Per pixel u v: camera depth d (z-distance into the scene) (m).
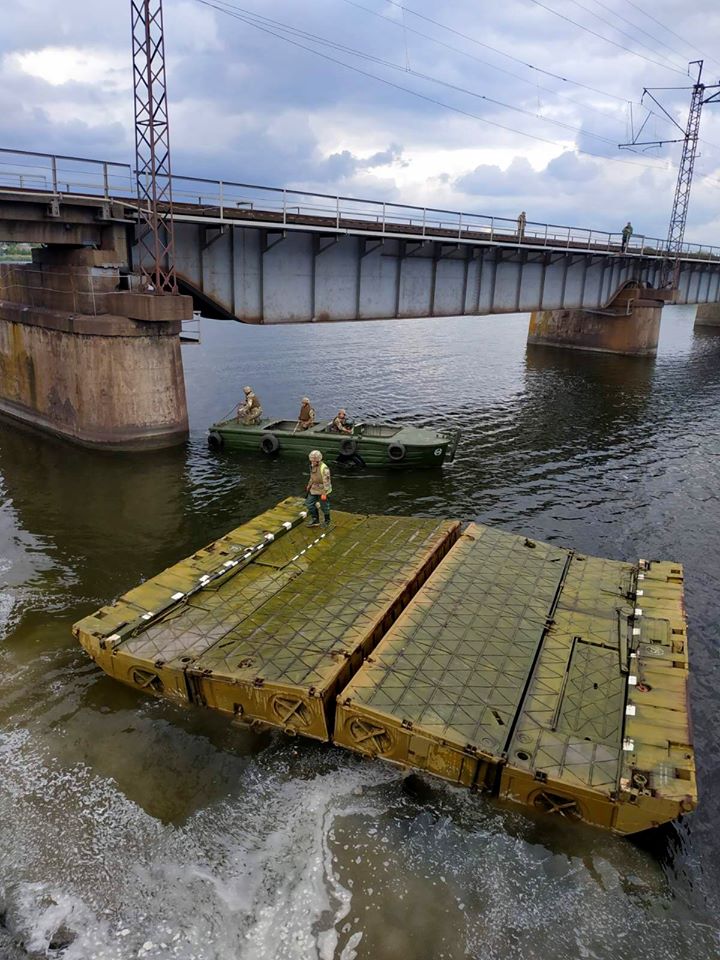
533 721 9.61
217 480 23.64
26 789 9.86
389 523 16.44
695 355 58.28
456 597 12.78
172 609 12.60
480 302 40.19
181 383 27.77
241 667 10.64
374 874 8.47
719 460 27.83
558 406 37.38
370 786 9.83
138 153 24.66
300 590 13.21
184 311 25.89
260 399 36.31
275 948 7.59
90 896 8.26
